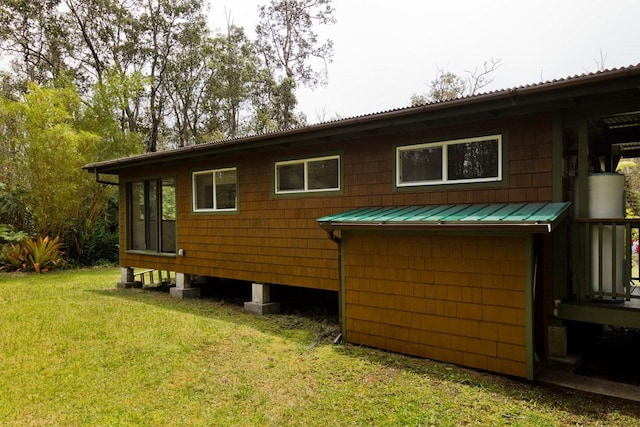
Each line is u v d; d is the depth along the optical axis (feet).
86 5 64.18
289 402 11.43
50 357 15.05
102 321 19.92
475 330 13.50
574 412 10.62
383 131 17.93
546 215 11.99
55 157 39.29
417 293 14.85
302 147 21.24
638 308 12.28
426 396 11.60
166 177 29.17
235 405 11.32
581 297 13.35
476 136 15.64
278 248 22.33
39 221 41.22
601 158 20.62
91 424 10.31
